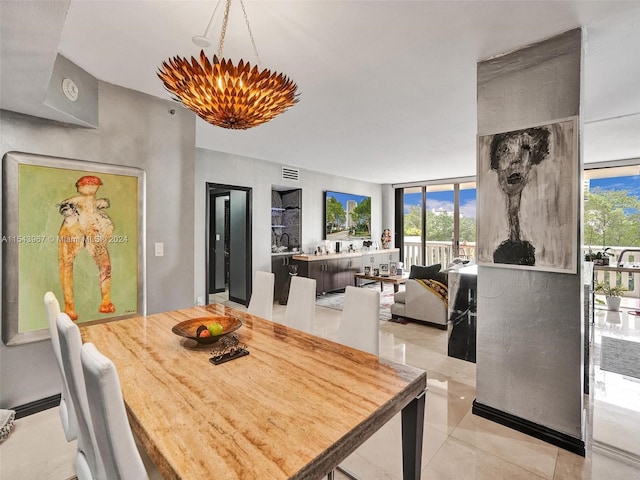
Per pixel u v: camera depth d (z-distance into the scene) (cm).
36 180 230
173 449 95
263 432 103
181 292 316
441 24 189
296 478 86
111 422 89
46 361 241
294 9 176
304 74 253
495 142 220
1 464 188
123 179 273
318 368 151
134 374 144
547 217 199
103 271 263
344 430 104
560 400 200
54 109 217
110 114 266
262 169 577
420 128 389
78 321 251
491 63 224
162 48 215
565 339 197
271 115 166
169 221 306
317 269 627
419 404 144
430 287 441
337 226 741
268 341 187
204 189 494
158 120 297
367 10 177
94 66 239
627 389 276
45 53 152
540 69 203
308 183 671
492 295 225
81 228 252
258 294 286
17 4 118
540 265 202
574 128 189
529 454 194
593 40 203
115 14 180
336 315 517
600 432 216
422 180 808
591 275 312
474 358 330
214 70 134
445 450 199
